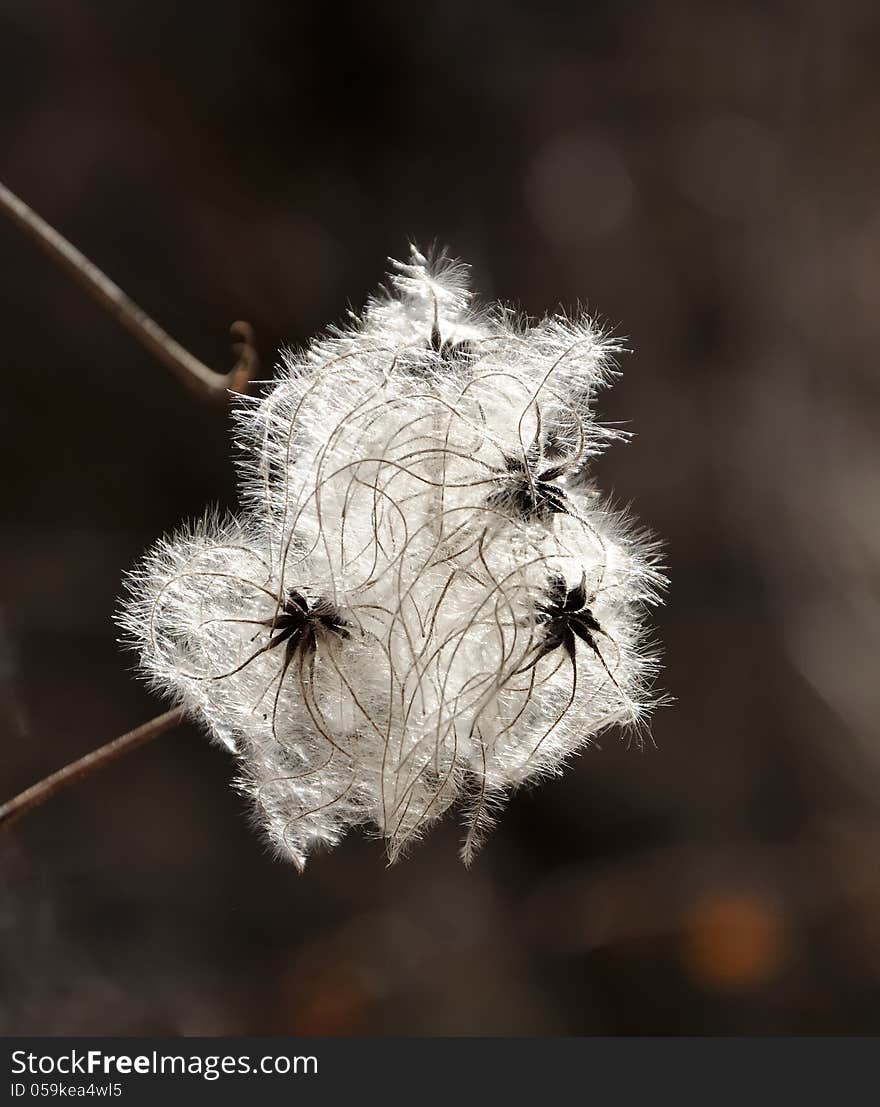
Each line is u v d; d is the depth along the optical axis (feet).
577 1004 3.29
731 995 3.27
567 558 1.74
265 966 3.26
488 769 1.73
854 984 3.25
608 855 3.48
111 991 3.07
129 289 3.63
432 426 1.73
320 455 1.73
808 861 3.39
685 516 3.64
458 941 3.33
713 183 3.88
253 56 3.80
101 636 3.49
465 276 1.76
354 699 1.73
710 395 3.73
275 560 1.73
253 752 1.74
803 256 3.84
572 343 1.75
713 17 3.97
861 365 3.80
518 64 3.91
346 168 3.83
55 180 3.63
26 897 3.10
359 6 3.79
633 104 3.95
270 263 3.71
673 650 3.59
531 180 3.84
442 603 1.73
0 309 3.58
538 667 1.74
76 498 3.56
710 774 3.52
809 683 3.54
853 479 3.72
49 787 1.77
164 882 3.30
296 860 1.74
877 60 3.86
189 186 3.73
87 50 3.70
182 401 3.67
